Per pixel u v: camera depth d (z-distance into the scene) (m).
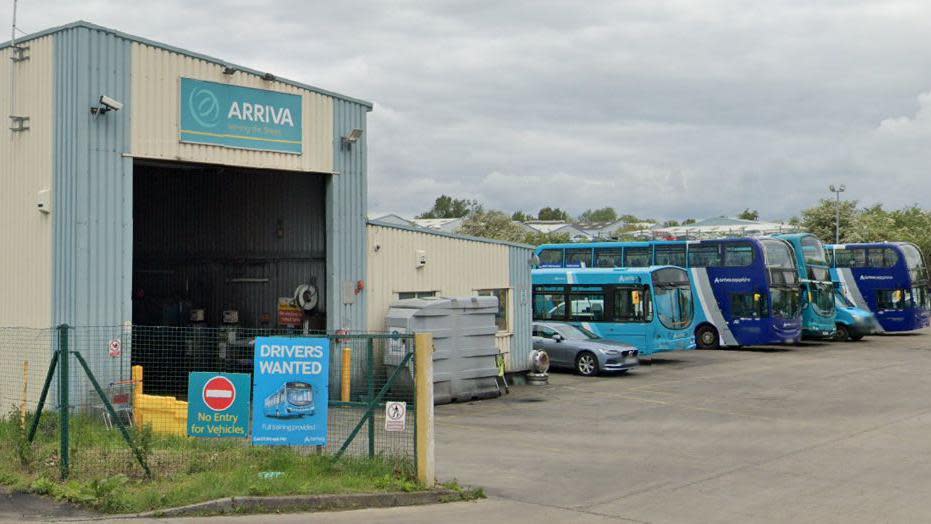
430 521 10.29
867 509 11.41
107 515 10.02
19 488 10.91
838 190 63.53
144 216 27.69
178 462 12.02
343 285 21.22
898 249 42.28
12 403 15.34
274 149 19.59
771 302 35.75
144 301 27.45
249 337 21.53
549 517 10.81
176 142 17.88
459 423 18.45
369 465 12.04
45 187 17.20
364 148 21.69
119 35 17.05
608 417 19.31
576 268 33.00
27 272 17.56
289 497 10.59
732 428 17.94
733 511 11.30
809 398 22.36
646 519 10.85
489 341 22.27
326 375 12.20
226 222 25.34
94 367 16.48
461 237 24.30
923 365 30.34
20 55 17.69
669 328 31.19
